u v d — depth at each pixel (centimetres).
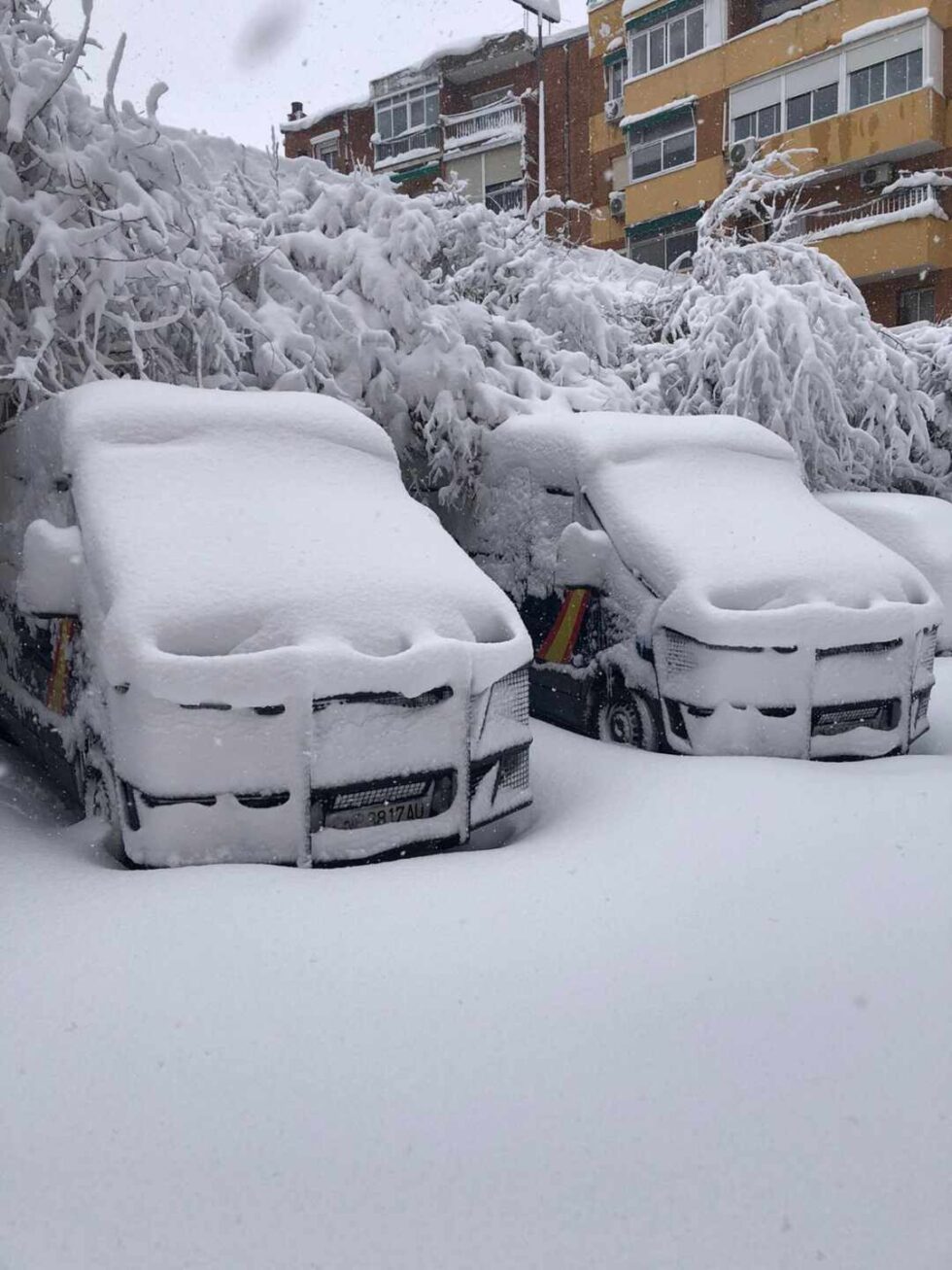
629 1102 250
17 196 697
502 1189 221
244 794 384
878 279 2616
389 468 555
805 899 366
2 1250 205
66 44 761
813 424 1104
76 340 701
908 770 521
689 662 545
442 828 420
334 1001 292
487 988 300
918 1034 282
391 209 871
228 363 784
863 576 579
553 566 665
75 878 372
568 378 967
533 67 3412
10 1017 285
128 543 429
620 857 403
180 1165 229
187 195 773
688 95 2891
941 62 2467
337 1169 227
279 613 408
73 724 460
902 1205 218
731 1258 203
